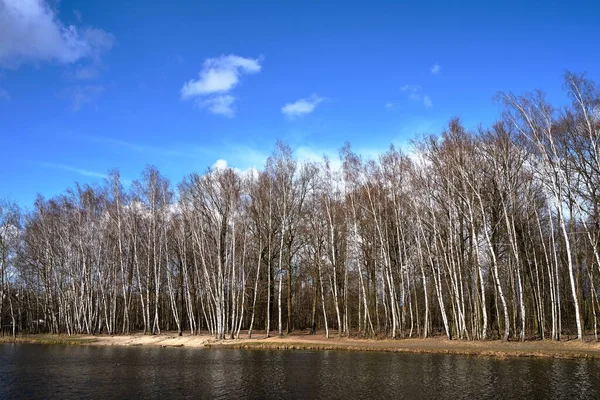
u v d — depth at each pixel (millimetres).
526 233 44156
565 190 38656
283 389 22578
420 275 49594
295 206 57062
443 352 33969
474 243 39312
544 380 22812
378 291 53906
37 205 62875
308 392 21828
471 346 35781
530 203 42000
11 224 64312
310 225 56344
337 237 53656
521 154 40312
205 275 53219
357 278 58188
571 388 21016
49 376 27219
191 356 36125
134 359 34781
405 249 46531
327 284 57719
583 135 36250
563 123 37438
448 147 41094
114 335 56562
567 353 30156
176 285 66062
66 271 61781
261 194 52656
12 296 67000
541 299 38438
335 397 20672
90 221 60875
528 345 34875
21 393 22516
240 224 51844
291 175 53594
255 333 55750
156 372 28141
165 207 58156
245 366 30125
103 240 60750
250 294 57344
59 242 62750
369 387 22531
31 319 67312
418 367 27906
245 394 21656
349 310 55719
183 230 55250
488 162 41562
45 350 42906
